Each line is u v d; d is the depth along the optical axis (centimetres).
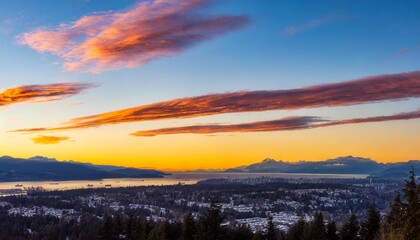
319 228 6731
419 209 2920
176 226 6850
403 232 2584
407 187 4359
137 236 6750
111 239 6688
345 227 6812
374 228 6269
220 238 5516
